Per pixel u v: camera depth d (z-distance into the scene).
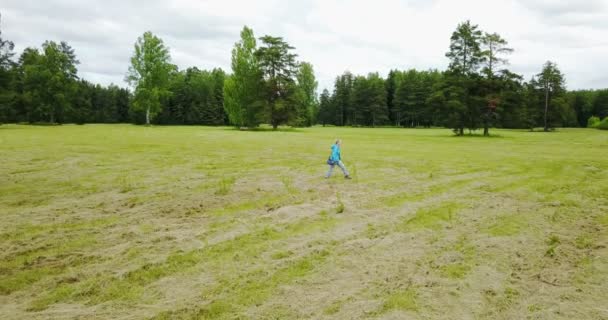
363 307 4.42
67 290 4.80
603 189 11.96
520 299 4.70
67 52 68.81
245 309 4.36
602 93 98.19
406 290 4.89
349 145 29.23
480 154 22.75
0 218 8.06
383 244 6.68
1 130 41.66
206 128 62.66
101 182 12.39
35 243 6.54
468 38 44.44
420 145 29.80
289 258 5.97
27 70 61.34
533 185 12.62
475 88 44.50
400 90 92.44
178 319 4.15
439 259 5.99
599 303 4.61
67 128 50.41
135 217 8.30
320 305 4.46
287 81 58.38
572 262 5.93
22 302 4.49
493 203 9.98
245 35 57.91
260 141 31.73
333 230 7.48
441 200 10.31
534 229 7.67
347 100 101.25
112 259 5.86
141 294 4.73
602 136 44.47
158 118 88.00
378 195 10.93
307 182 13.02
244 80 57.56
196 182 12.65
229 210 9.02
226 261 5.82
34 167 15.17
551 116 67.75
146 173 14.34
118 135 35.91
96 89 94.81
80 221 7.94
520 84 44.16
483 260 5.97
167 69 67.69
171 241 6.73
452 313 4.32
